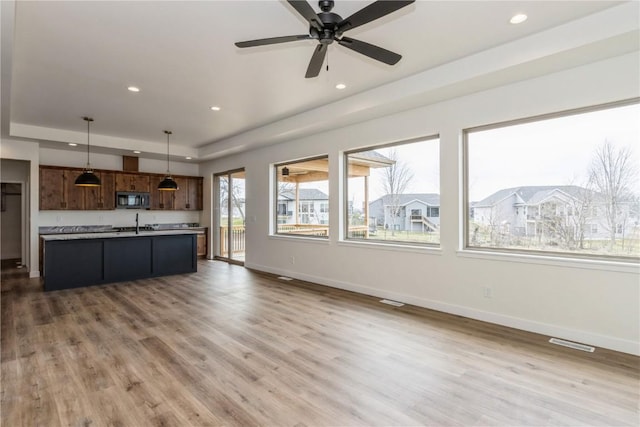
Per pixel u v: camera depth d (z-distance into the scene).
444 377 2.54
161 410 2.15
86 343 3.18
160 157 8.04
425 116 4.23
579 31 2.71
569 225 3.33
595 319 3.05
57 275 5.25
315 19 2.12
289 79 3.94
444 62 3.52
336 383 2.46
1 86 3.48
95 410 2.15
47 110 5.00
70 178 6.93
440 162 4.10
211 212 8.61
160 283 5.75
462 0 2.46
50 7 2.51
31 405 2.19
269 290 5.24
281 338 3.30
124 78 3.87
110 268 5.75
